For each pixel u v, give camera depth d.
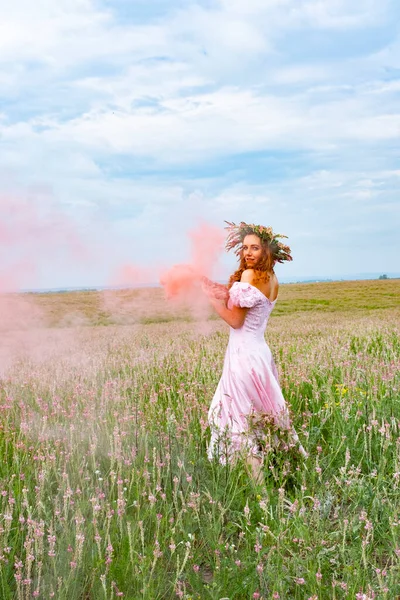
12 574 3.07
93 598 2.95
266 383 4.82
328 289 45.22
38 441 4.69
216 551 3.13
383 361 7.78
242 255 4.98
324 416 5.63
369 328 13.79
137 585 2.96
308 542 3.30
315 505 3.57
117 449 4.15
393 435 5.05
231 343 4.95
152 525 3.60
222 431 4.74
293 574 3.14
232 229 4.96
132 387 6.84
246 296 4.68
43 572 3.11
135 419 5.09
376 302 33.28
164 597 3.03
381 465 4.34
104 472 4.37
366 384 6.62
